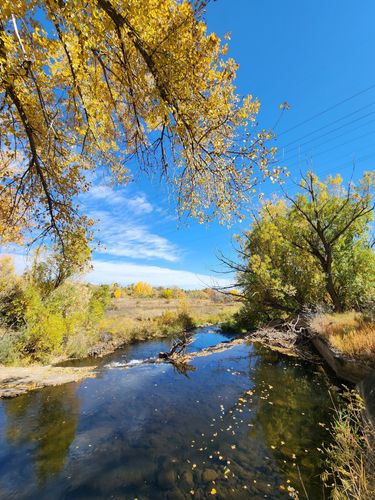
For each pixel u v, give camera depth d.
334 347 10.74
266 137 4.16
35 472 5.38
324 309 17.23
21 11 2.54
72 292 16.55
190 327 26.16
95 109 3.67
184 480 4.99
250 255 21.16
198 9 3.32
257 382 10.44
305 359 13.20
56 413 8.05
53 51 2.93
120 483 4.98
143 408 8.36
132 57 3.88
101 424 7.34
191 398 9.10
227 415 7.66
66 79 3.71
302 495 4.44
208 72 3.79
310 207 18.25
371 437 3.89
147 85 3.72
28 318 14.16
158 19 3.34
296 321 17.91
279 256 19.75
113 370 12.87
